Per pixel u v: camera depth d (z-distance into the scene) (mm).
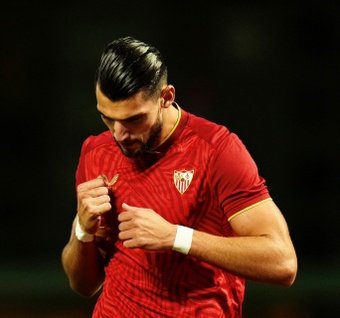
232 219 10711
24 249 50562
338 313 33375
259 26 51719
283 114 51750
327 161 51531
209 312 10992
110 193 11195
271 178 51594
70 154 51656
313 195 51406
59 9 51594
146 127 10328
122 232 10516
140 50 10219
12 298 37312
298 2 51844
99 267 11969
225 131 10969
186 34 51625
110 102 10086
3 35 51594
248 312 33281
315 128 51688
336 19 51719
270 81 51719
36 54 51656
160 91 10398
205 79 51656
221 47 51625
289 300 37219
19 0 51500
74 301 36375
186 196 10773
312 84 51875
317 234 50812
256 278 10531
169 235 10383
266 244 10453
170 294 10984
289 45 51844
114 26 51719
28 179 51312
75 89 51656
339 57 51875
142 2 51688
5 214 50812
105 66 10141
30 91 51594
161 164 10883
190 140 10836
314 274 46844
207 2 51594
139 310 11164
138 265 11086
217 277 11047
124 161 11141
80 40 51750
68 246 11945
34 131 51500
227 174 10648
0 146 51375
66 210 51250
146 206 10945
